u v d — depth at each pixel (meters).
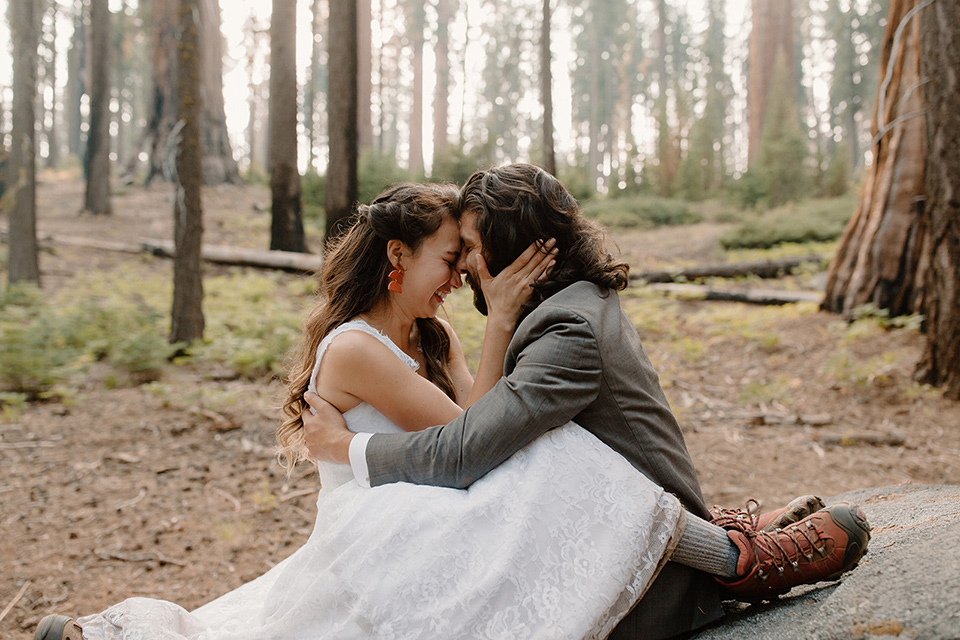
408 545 1.59
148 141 19.80
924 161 5.00
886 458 4.30
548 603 1.48
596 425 1.68
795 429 4.85
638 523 1.52
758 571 1.63
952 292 4.93
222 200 17.84
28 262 9.52
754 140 28.44
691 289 9.17
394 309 2.03
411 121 36.25
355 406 1.88
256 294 9.16
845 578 1.59
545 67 11.16
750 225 13.55
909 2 6.28
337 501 1.77
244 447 4.55
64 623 1.67
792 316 7.21
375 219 1.91
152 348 6.16
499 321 1.81
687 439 4.70
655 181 23.25
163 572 3.06
